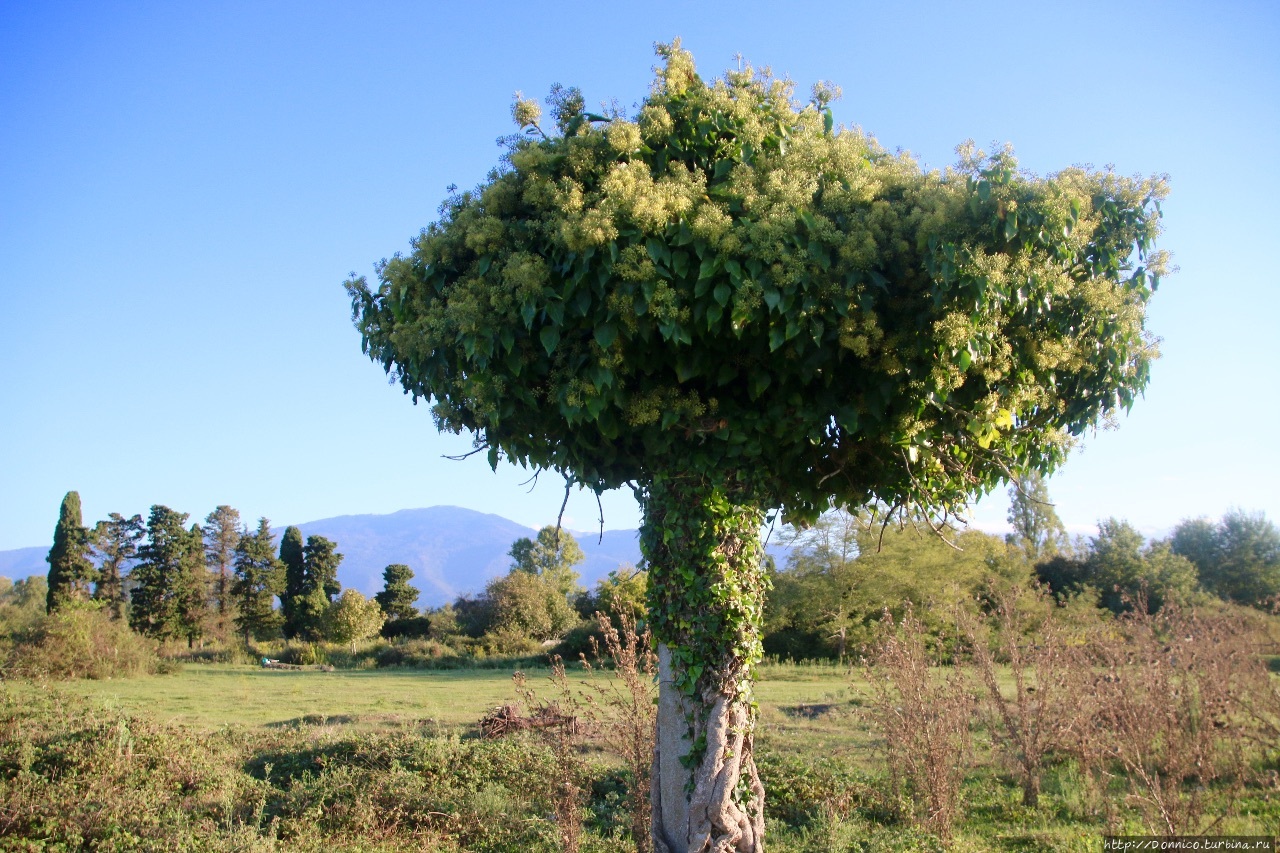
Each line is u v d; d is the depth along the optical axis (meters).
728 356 4.00
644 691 5.98
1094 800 7.17
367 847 6.60
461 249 4.28
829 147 4.19
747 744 4.51
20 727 9.11
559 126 4.65
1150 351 4.77
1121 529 30.03
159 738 8.96
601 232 3.62
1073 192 3.86
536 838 6.98
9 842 6.11
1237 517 28.59
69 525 48.97
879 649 8.43
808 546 27.58
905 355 3.87
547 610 40.78
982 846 6.42
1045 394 4.65
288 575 57.25
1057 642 8.19
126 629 29.94
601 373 3.73
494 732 11.32
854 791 7.84
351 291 4.84
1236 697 6.38
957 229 3.71
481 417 4.34
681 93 4.57
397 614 52.66
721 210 3.81
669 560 4.46
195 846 6.11
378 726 13.71
